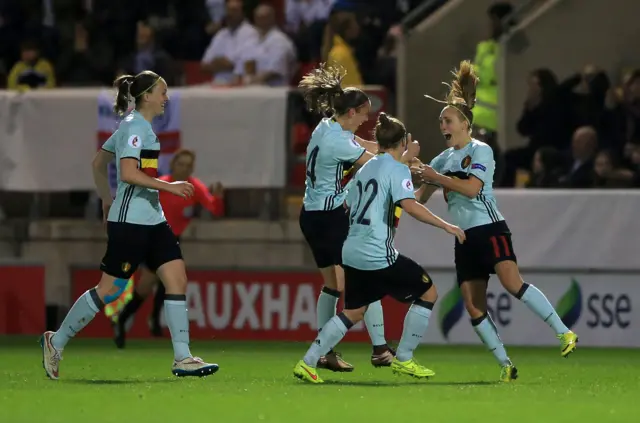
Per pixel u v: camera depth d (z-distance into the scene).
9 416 23.91
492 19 56.03
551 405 26.00
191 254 51.78
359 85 54.31
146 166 31.41
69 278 52.44
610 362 40.94
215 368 31.98
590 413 24.66
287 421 23.14
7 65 65.31
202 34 63.34
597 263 47.25
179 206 46.12
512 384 31.58
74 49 63.03
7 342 48.66
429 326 48.28
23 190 52.25
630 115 52.72
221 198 47.72
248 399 26.72
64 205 54.78
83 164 51.97
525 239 47.56
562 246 47.41
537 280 47.84
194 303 50.88
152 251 31.86
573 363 40.44
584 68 54.47
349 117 33.41
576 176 50.25
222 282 50.62
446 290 48.12
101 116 51.75
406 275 30.73
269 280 50.22
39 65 60.69
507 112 55.94
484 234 32.03
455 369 37.78
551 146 52.62
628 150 52.31
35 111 52.16
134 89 31.56
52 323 52.53
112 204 31.66
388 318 48.59
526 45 56.16
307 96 33.91
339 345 47.84
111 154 32.44
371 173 30.59
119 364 38.62
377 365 34.81
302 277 49.94
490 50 55.69
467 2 57.47
